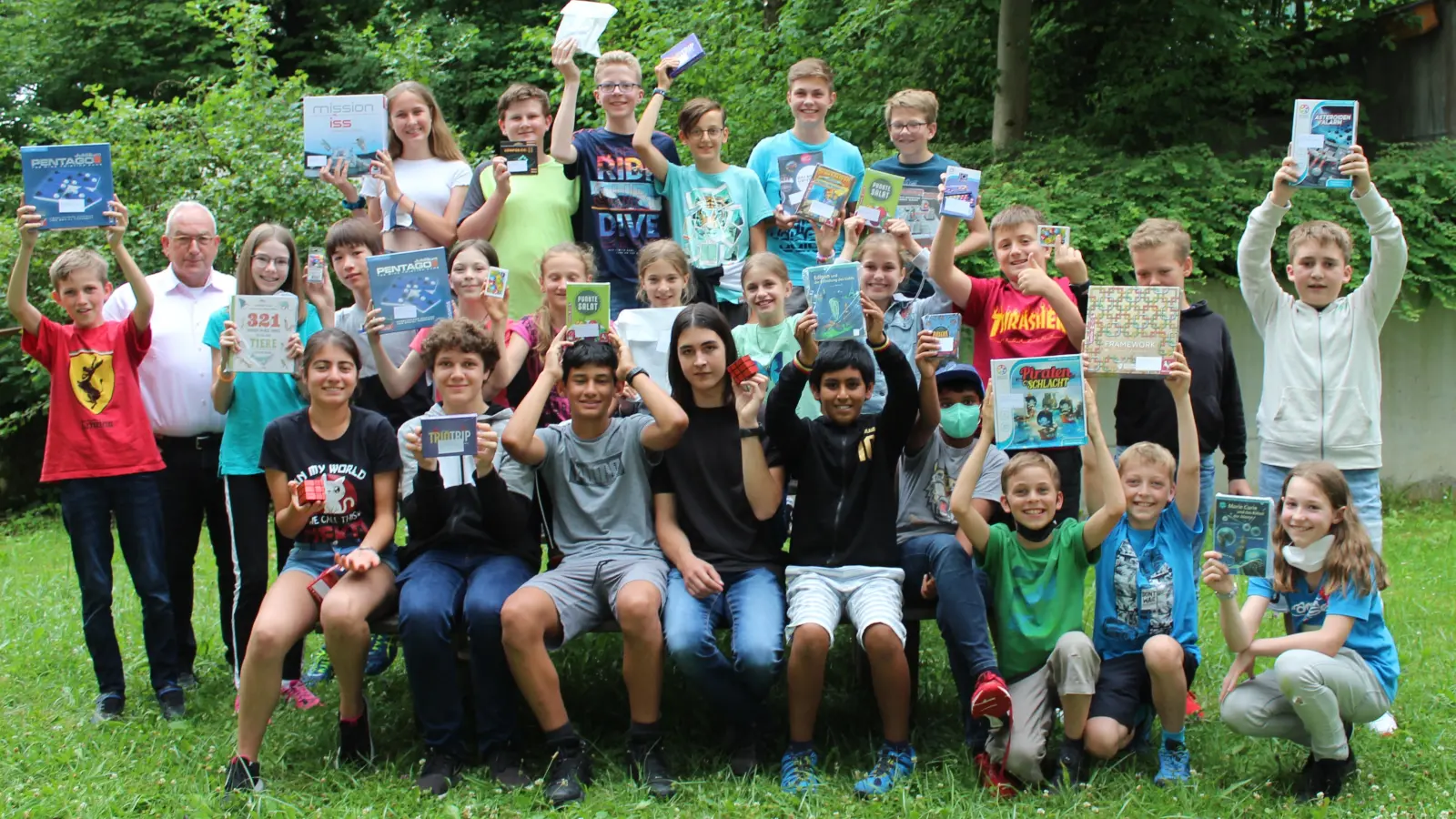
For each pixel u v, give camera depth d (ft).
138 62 44.62
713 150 17.75
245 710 12.28
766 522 13.83
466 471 12.82
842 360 13.30
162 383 15.31
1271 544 12.37
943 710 14.53
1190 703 14.24
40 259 31.24
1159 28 34.58
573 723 14.14
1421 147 31.55
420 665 12.48
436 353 13.42
